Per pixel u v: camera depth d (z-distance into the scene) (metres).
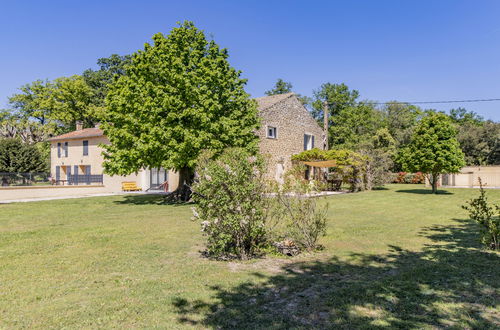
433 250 7.12
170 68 18.02
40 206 17.78
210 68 18.98
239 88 19.97
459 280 5.12
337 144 44.16
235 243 7.09
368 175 26.86
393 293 4.63
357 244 7.86
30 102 48.28
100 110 46.22
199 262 6.47
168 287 5.00
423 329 3.54
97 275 5.64
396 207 15.17
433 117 22.64
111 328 3.65
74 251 7.38
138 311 4.11
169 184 29.89
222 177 6.59
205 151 7.61
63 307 4.24
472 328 3.55
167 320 3.85
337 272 5.74
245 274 5.66
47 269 6.00
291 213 7.52
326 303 4.30
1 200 22.47
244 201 6.73
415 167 22.95
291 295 4.66
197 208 7.08
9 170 33.41
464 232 9.18
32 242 8.34
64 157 38.72
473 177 34.44
